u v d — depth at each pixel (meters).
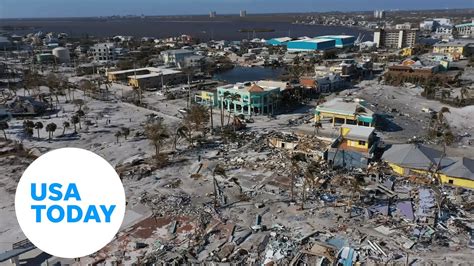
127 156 119.31
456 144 124.88
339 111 139.88
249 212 83.94
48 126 134.38
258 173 103.75
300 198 89.56
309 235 74.06
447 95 184.38
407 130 140.62
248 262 66.88
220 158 115.38
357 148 108.56
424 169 97.25
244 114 164.50
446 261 65.56
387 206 83.75
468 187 92.56
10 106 168.75
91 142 132.25
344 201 86.94
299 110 171.38
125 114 167.75
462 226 75.50
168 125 148.75
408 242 71.06
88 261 68.00
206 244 72.75
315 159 108.38
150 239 74.50
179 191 94.75
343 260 66.25
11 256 63.66
